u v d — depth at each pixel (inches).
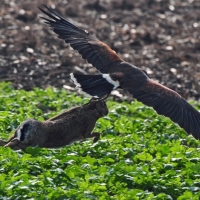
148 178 898.1
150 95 799.1
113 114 1246.9
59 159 953.5
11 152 932.0
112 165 934.4
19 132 965.2
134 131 1153.4
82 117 1023.0
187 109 798.5
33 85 1556.3
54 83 1578.5
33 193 825.5
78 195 823.1
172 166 949.8
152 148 1035.3
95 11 2310.5
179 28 2165.4
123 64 848.3
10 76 1596.9
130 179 892.0
